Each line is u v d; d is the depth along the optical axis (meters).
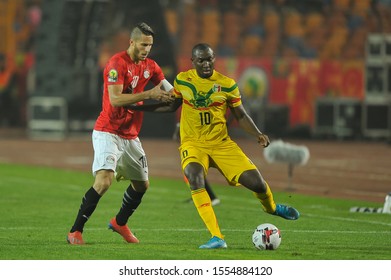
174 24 138.12
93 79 138.12
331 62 142.50
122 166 34.47
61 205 51.88
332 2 148.88
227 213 48.03
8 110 142.12
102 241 35.53
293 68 140.62
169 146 121.12
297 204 54.22
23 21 142.00
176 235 38.12
